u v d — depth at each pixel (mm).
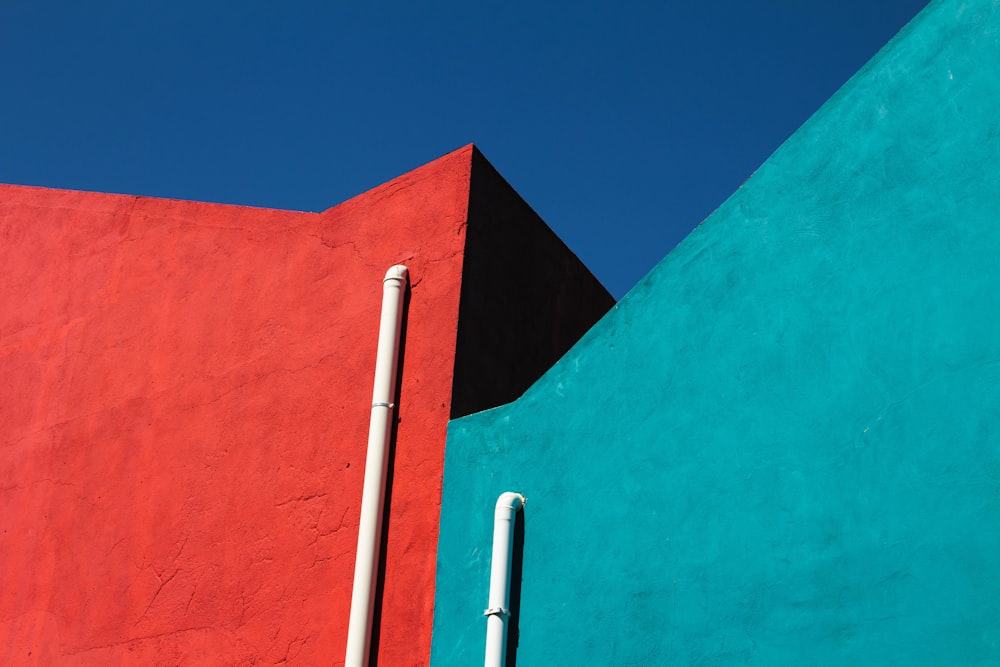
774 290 6258
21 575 9578
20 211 11273
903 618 5320
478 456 7305
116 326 9953
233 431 8742
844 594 5535
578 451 6844
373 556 7414
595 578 6484
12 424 10273
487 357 7945
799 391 6000
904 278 5770
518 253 8516
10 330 10719
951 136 5793
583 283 9297
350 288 8508
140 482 9148
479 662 6734
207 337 9266
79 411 9859
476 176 8250
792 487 5875
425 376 7762
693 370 6473
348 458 7977
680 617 6074
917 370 5598
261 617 7973
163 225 10055
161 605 8570
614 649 6266
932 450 5441
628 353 6816
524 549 6852
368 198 8719
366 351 8188
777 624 5711
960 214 5656
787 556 5785
